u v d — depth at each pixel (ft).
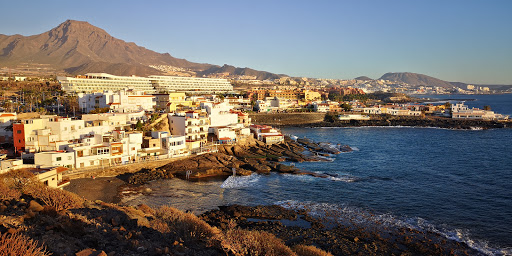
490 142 518.37
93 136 311.06
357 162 371.15
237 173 309.83
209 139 423.23
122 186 263.70
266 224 190.90
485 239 178.40
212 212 211.20
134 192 250.16
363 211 216.95
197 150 367.04
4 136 311.27
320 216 206.80
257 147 428.56
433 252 161.89
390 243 170.19
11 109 465.47
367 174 315.78
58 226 80.43
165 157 333.62
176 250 87.30
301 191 259.80
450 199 242.58
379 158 393.50
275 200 238.48
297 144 471.62
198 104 574.97
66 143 288.92
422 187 272.51
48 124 292.61
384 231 185.57
